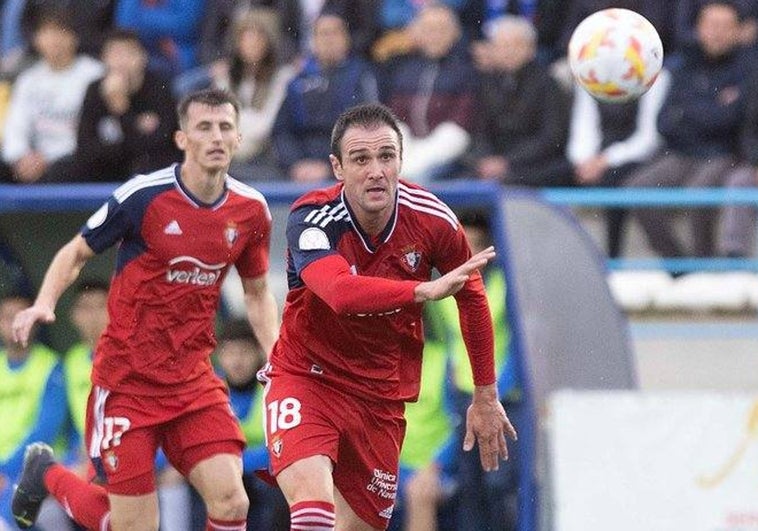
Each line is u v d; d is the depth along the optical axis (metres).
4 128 50.75
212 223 28.95
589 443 34.97
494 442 26.89
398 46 50.56
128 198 28.70
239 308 44.16
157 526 29.73
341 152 25.02
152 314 28.98
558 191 46.50
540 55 50.59
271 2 51.69
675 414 34.91
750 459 34.69
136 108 45.97
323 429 26.45
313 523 25.59
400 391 27.03
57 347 45.06
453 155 46.91
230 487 29.08
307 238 25.12
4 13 55.06
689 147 47.47
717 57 47.50
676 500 34.78
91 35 52.03
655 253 48.50
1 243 44.25
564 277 40.59
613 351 40.22
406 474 40.66
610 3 49.97
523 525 38.31
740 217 47.62
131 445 29.19
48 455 32.34
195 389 29.34
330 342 26.52
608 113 48.06
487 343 26.33
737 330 47.22
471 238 41.41
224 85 48.12
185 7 52.47
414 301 23.02
